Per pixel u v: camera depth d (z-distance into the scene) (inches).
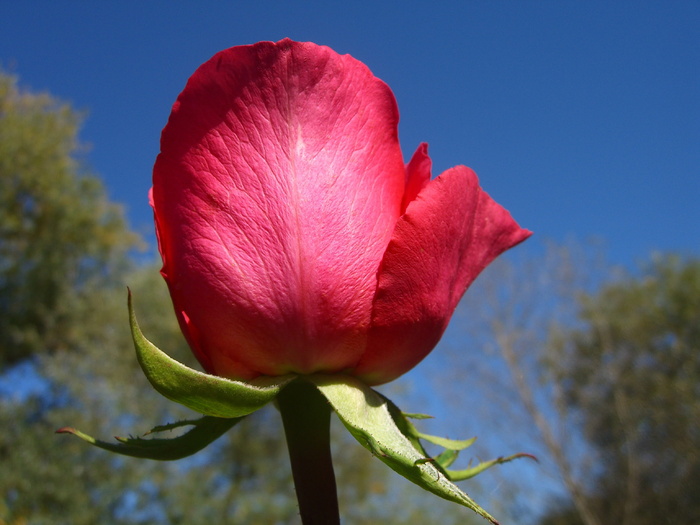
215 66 5.4
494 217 6.4
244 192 5.3
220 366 5.4
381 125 5.7
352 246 5.4
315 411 5.5
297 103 5.4
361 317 5.4
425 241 5.4
